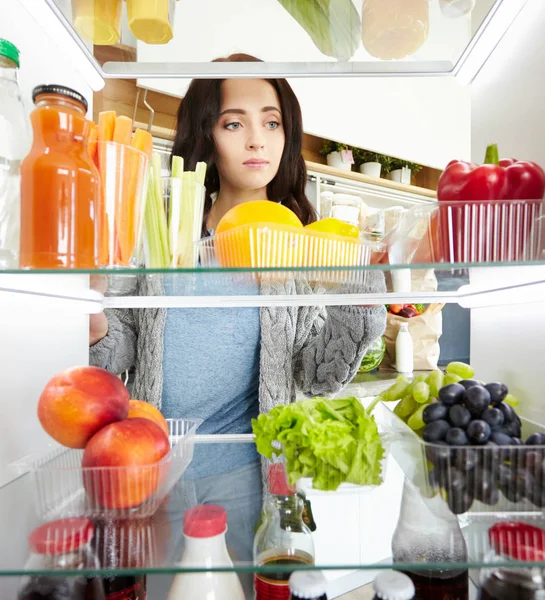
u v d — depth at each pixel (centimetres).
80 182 38
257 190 132
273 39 104
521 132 57
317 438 45
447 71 67
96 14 53
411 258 48
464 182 45
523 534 38
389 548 39
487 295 61
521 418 52
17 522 40
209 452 61
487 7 54
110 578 43
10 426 48
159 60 64
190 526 38
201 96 120
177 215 50
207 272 42
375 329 83
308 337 104
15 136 42
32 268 38
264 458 59
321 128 211
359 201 92
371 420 48
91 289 57
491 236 44
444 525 41
